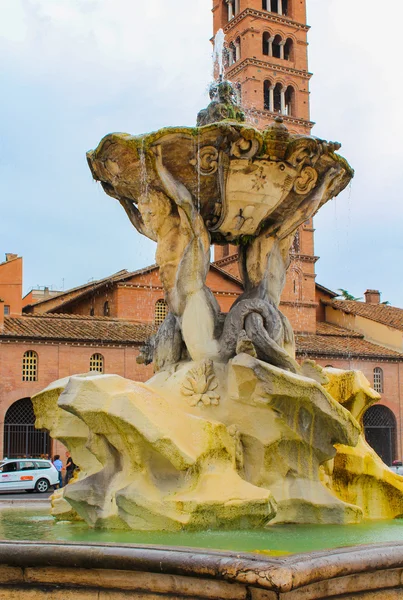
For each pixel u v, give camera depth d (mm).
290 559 5809
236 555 5945
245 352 9945
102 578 6281
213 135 10141
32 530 9492
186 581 6023
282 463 9883
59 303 78250
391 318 73438
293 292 73625
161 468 8930
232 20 82188
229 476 9102
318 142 10531
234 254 72375
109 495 8992
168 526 8555
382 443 66438
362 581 6160
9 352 55594
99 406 8844
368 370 66562
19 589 6418
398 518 10867
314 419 9727
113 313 66750
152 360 11375
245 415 9797
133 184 11023
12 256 66250
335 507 9891
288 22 81688
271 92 80125
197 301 10719
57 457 44062
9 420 55531
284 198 11000
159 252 11023
